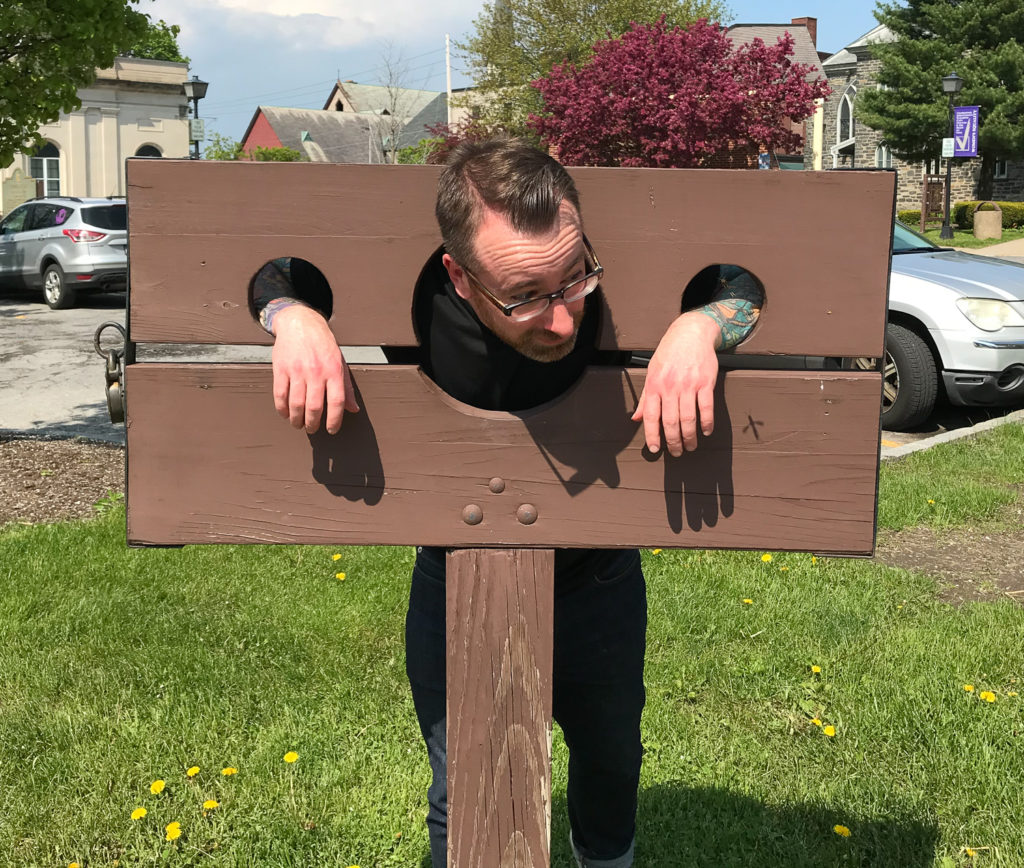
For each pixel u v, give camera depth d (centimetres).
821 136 3759
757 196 160
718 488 165
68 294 1298
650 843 246
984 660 331
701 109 1900
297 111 6372
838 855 242
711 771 275
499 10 2873
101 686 315
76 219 1289
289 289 170
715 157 2047
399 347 175
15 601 371
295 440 164
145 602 375
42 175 3328
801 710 305
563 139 2011
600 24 2803
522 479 164
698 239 161
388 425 163
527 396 175
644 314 163
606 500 165
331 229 160
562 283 143
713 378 152
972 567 423
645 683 319
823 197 160
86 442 623
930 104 2778
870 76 3462
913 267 675
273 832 252
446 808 188
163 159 159
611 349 164
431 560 187
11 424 687
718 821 254
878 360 166
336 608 369
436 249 161
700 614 364
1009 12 2789
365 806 262
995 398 634
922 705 302
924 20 2878
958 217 2734
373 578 396
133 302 161
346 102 7156
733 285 169
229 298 161
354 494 165
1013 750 280
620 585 188
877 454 164
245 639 347
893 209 160
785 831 251
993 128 2731
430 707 190
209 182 159
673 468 164
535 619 166
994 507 490
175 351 945
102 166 3419
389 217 160
